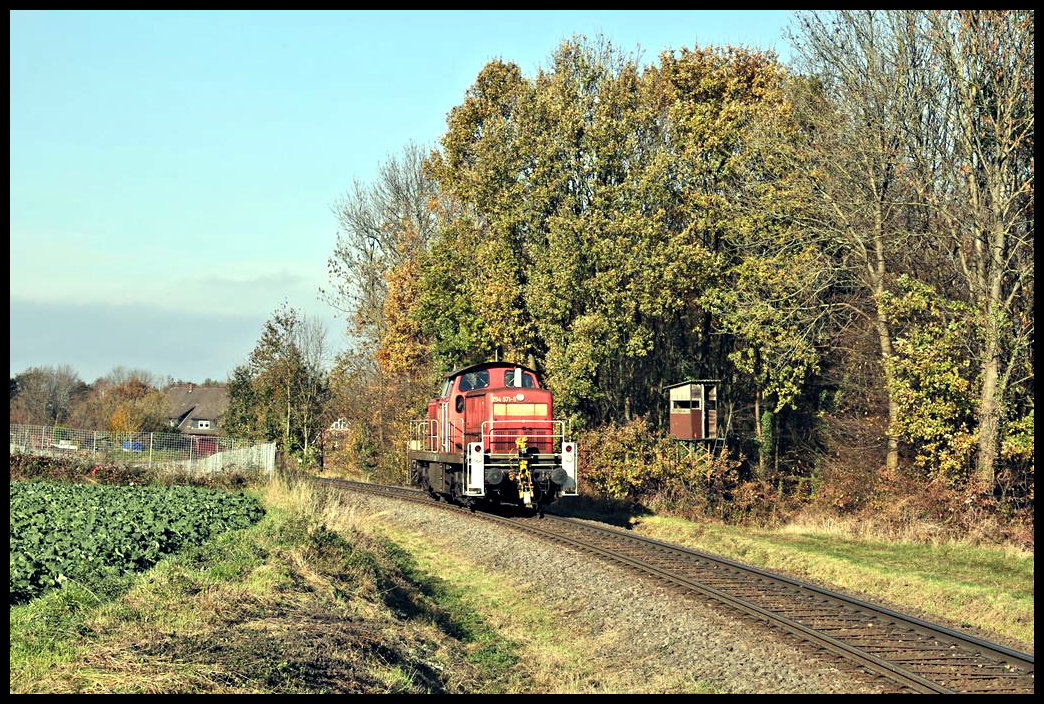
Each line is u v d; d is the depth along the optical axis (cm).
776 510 3353
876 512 2928
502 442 2642
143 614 1212
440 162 4503
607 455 3416
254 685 980
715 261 3475
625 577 1759
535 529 2375
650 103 3919
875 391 3375
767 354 3334
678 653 1330
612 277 3447
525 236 3862
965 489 2722
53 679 943
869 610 1473
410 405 4847
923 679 1095
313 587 1523
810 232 3250
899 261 3300
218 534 1972
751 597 1577
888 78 3073
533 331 3819
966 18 2827
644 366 4225
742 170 3469
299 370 6272
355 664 1146
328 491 3189
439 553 2281
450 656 1380
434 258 4297
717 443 3941
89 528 1841
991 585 1834
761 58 3897
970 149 2850
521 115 3847
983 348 2800
